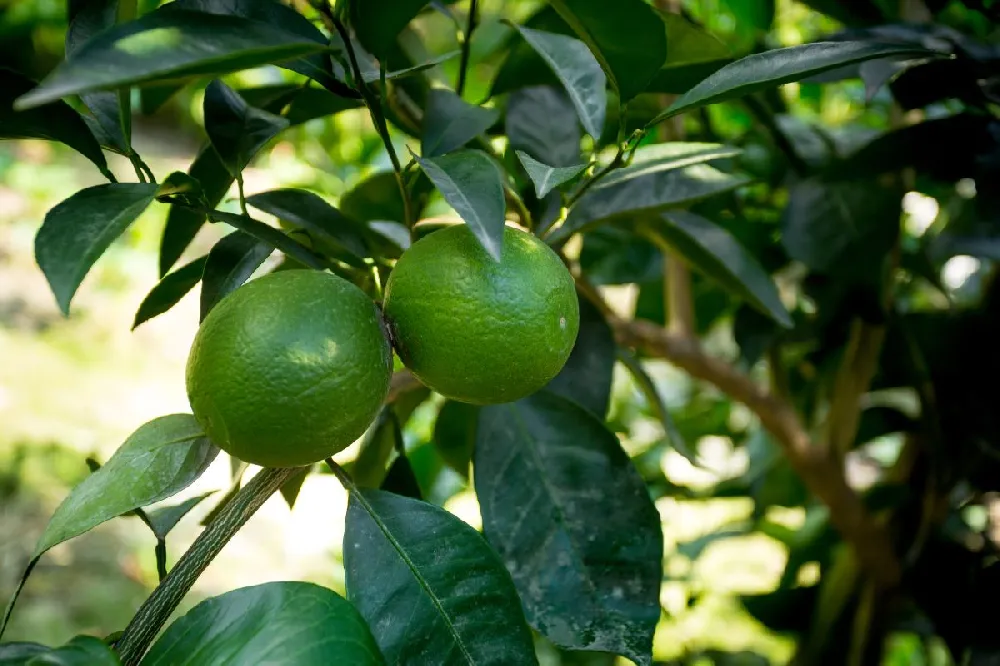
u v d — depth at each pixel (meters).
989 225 0.53
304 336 0.34
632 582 0.43
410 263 0.37
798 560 0.78
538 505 0.44
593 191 0.47
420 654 0.37
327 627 0.34
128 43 0.30
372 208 0.55
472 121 0.45
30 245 2.14
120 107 0.38
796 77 0.38
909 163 0.52
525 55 0.51
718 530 0.85
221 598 0.35
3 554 1.34
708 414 0.88
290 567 1.40
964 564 0.62
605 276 0.65
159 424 0.39
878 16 0.56
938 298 0.83
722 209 0.64
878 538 0.66
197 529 1.49
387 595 0.38
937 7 0.54
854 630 0.70
